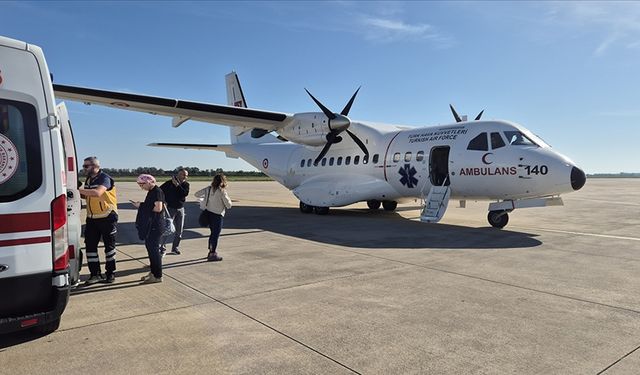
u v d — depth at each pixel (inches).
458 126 466.3
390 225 466.9
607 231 418.0
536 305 187.5
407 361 134.1
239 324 166.6
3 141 128.5
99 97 417.7
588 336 152.7
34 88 133.7
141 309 185.0
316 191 589.6
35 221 133.7
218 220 282.4
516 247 327.9
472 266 263.0
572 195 1079.0
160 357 137.6
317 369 129.2
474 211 665.6
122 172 3088.1
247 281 230.7
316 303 192.1
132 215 578.9
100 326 164.6
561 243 345.4
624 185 1900.8
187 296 204.1
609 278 233.1
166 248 330.3
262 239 371.6
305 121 567.8
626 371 126.5
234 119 541.6
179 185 304.2
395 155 512.1
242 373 127.0
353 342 148.9
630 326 162.4
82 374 126.3
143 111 491.2
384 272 248.7
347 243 348.8
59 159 138.8
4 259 128.7
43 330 154.5
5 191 129.1
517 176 402.9
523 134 420.5
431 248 324.5
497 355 137.8
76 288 218.4
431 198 454.6
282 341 149.9
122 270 258.5
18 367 130.8
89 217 225.5
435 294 204.4
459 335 154.3
